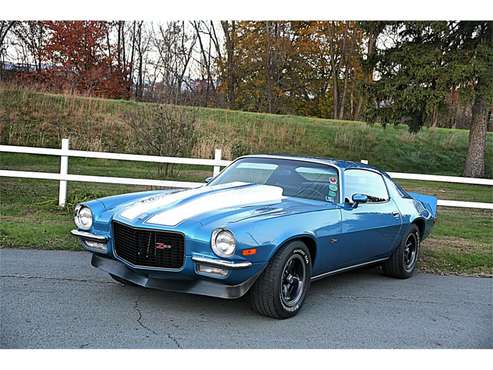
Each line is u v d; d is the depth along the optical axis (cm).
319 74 3672
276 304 475
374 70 2056
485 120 2102
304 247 500
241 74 3562
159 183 1041
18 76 2880
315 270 530
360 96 2055
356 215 570
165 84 3569
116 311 483
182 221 470
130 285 567
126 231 492
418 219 693
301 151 2533
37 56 3005
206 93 3647
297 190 568
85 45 2917
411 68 1866
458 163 2589
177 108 2005
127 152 2123
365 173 632
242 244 443
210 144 2031
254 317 489
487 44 1859
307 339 441
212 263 445
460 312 546
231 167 629
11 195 1116
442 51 1906
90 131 2244
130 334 429
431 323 504
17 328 428
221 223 459
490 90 1794
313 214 517
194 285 469
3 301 493
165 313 486
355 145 2638
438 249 851
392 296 593
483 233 1041
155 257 472
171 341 419
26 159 1916
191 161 1062
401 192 696
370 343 441
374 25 1950
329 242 529
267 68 3494
